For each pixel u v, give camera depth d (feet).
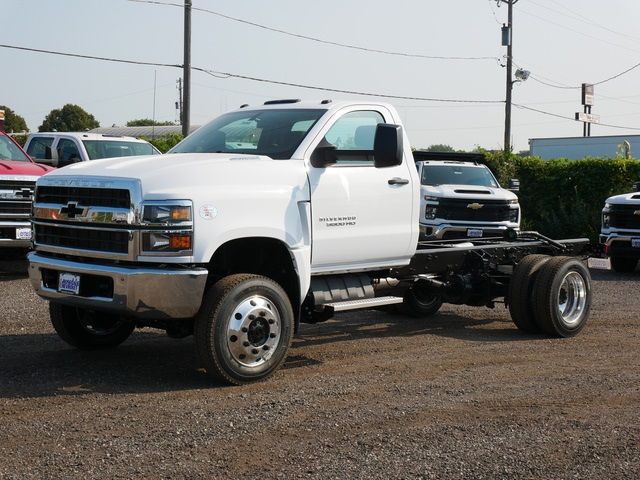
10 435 17.89
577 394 21.86
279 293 22.71
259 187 22.74
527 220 83.46
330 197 24.41
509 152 90.99
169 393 21.40
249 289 22.16
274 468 16.20
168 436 17.95
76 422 18.84
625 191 79.20
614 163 79.77
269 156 24.44
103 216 21.74
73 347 26.96
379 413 19.84
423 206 54.95
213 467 16.20
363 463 16.53
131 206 21.21
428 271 29.25
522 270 30.17
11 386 21.94
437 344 28.50
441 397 21.35
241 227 22.15
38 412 19.58
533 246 32.53
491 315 35.17
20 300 35.65
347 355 26.48
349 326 32.01
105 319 26.55
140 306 21.22
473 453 17.17
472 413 19.97
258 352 22.45
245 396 21.16
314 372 23.95
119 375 23.32
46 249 23.30
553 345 28.63
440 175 57.98
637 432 18.70
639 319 34.50
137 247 21.18
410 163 26.94
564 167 82.02
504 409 20.35
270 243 23.56
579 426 19.07
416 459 16.79
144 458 16.62
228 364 21.97
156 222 21.08
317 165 24.36
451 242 32.65
